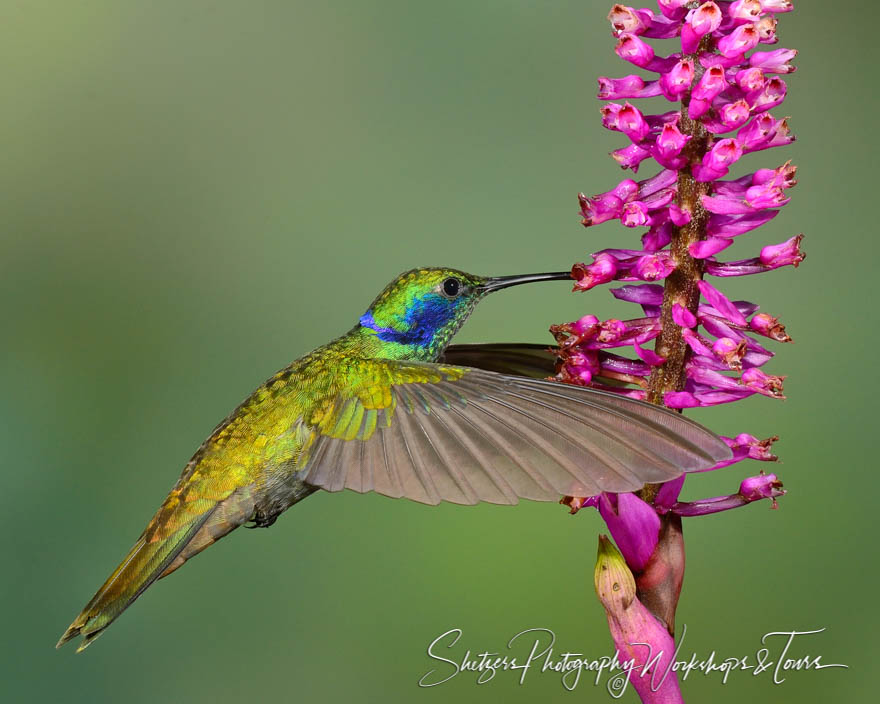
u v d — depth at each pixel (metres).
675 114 2.13
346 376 2.17
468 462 2.14
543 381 2.14
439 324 2.19
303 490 2.18
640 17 2.13
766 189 2.13
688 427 2.12
